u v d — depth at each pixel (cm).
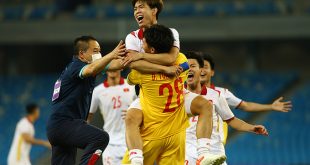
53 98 2095
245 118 7388
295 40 8450
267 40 8431
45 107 7744
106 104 2922
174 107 1886
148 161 1912
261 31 7494
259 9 8069
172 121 1886
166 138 1880
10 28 7569
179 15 7938
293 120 7344
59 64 8606
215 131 2441
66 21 7531
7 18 8000
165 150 1911
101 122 3000
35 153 6875
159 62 1856
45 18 7950
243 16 7519
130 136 1850
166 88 1866
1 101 7894
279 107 2566
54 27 7544
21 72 8538
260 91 7900
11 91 8050
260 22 7500
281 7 8094
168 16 7675
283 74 8200
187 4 8469
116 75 2906
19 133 4172
